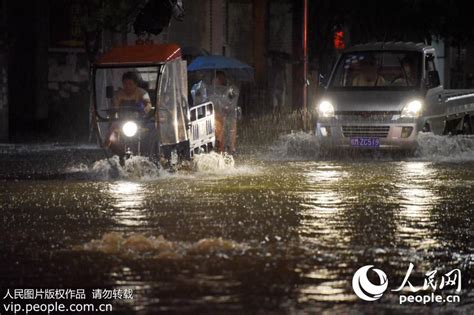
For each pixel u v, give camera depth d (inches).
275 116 2938.0
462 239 956.6
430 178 1481.3
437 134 1929.1
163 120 1549.0
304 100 2527.1
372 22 2999.5
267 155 1907.0
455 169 1620.3
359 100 1822.1
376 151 1845.5
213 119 1738.4
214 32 2812.5
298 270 808.9
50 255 872.9
